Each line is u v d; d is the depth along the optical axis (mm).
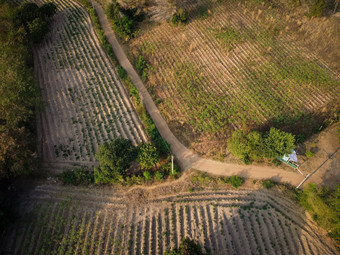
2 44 52219
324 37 61312
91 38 60969
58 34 61406
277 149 37406
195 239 33719
